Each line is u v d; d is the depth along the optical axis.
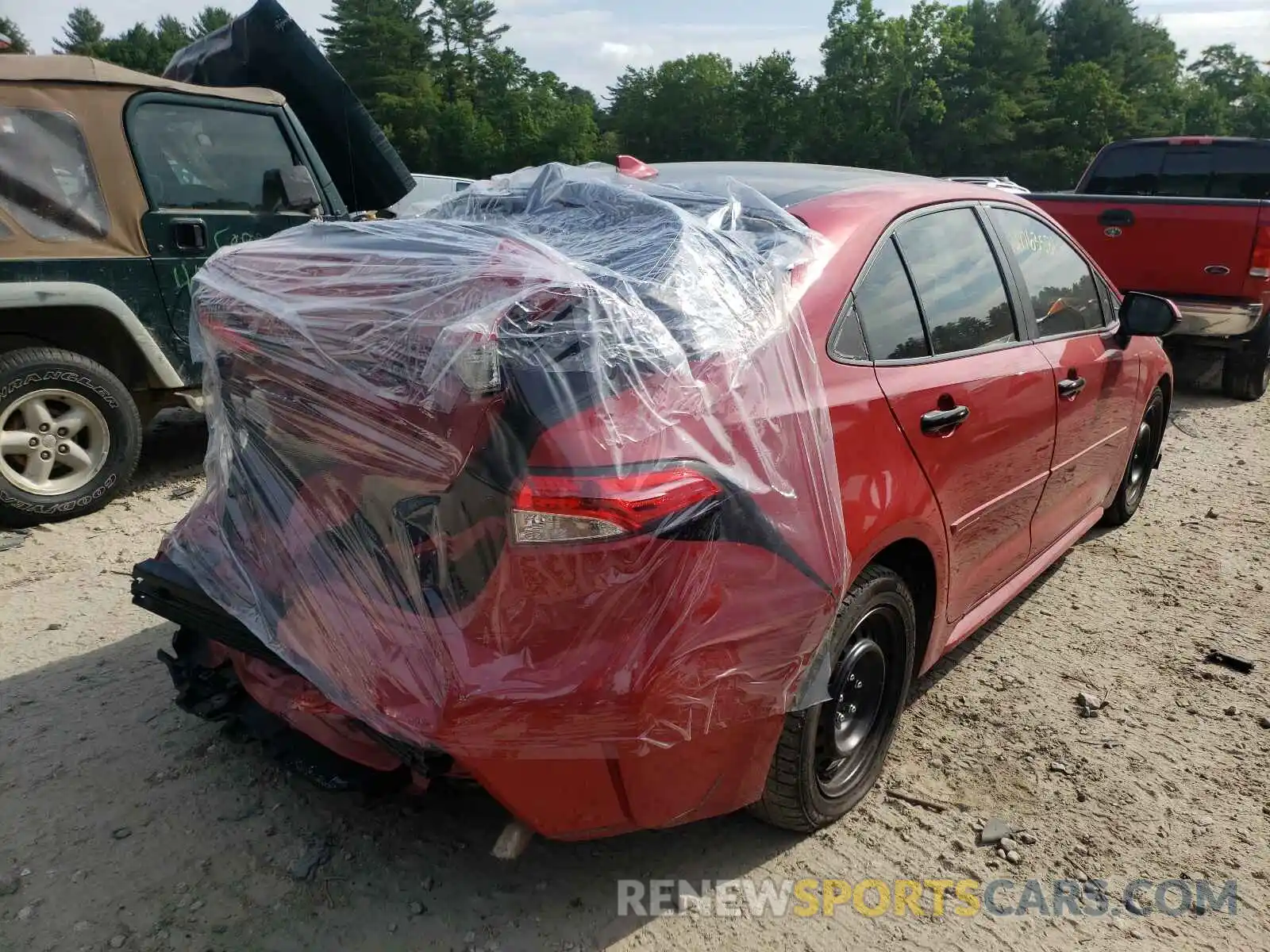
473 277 2.00
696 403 2.02
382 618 2.02
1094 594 4.29
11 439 4.50
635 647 1.90
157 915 2.27
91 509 4.80
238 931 2.24
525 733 1.87
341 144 6.46
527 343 1.89
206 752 2.87
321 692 2.12
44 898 2.30
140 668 3.33
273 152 5.48
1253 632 3.96
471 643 1.90
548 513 1.83
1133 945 2.35
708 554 1.97
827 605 2.23
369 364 2.00
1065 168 72.06
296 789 2.73
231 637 2.29
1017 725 3.24
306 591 2.16
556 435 1.85
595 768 1.95
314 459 2.15
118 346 4.98
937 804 2.82
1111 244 7.69
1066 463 3.66
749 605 2.06
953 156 71.69
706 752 2.11
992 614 3.45
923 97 68.81
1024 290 3.41
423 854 2.51
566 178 2.90
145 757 2.84
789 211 2.70
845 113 71.00
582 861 2.52
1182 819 2.80
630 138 80.19
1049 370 3.36
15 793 2.67
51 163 4.62
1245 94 104.25
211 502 2.56
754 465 2.09
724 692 2.06
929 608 2.92
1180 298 7.47
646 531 1.87
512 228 2.55
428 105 74.38
